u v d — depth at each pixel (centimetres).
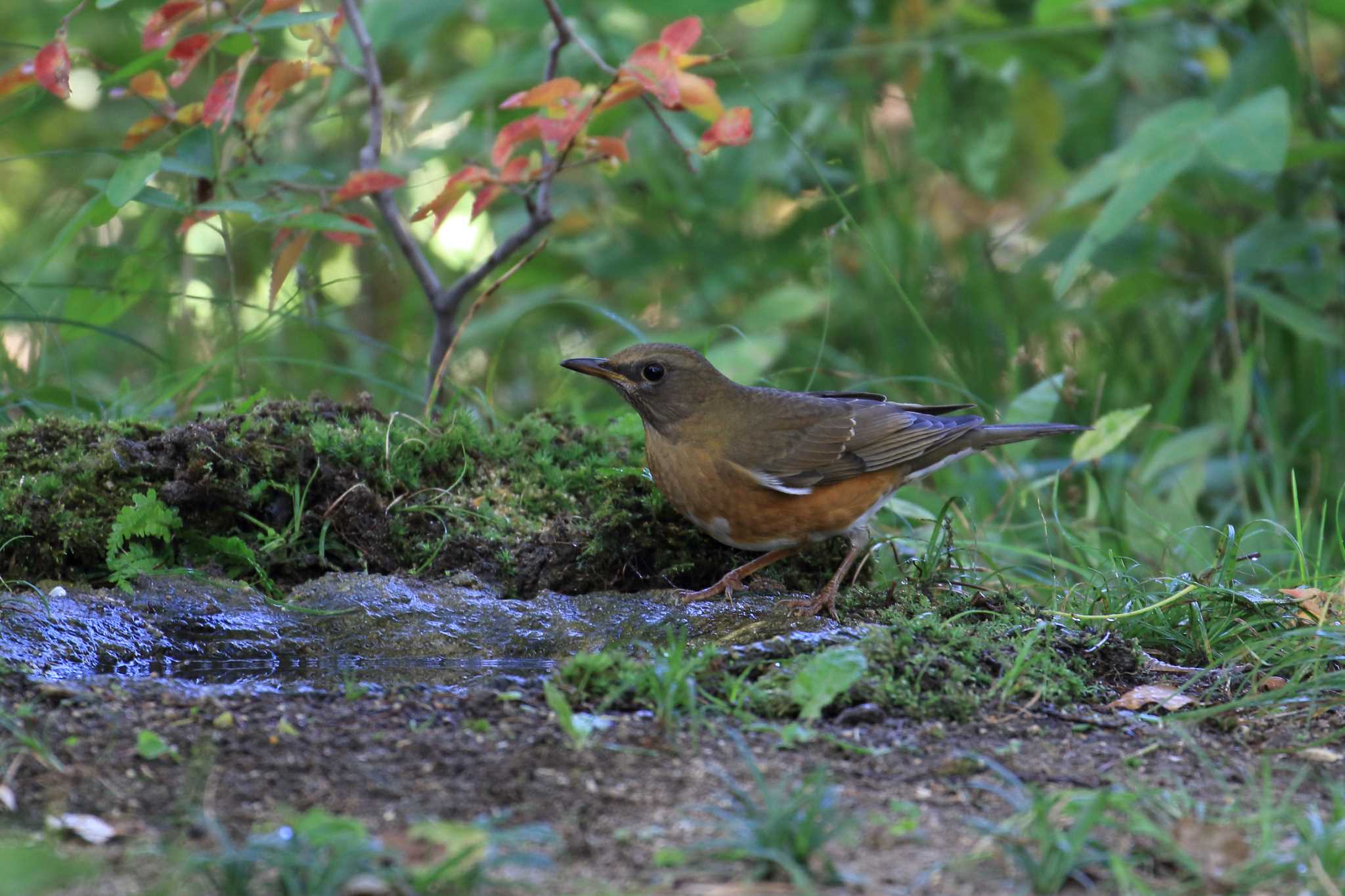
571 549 994
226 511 976
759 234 1652
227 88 1079
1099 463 1320
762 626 897
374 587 914
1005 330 1545
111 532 934
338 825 540
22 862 506
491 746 655
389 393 1428
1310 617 908
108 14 1741
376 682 795
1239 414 1279
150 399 1238
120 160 1373
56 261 1622
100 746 636
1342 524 1297
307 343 1567
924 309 1566
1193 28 1523
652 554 1023
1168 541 1148
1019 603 951
